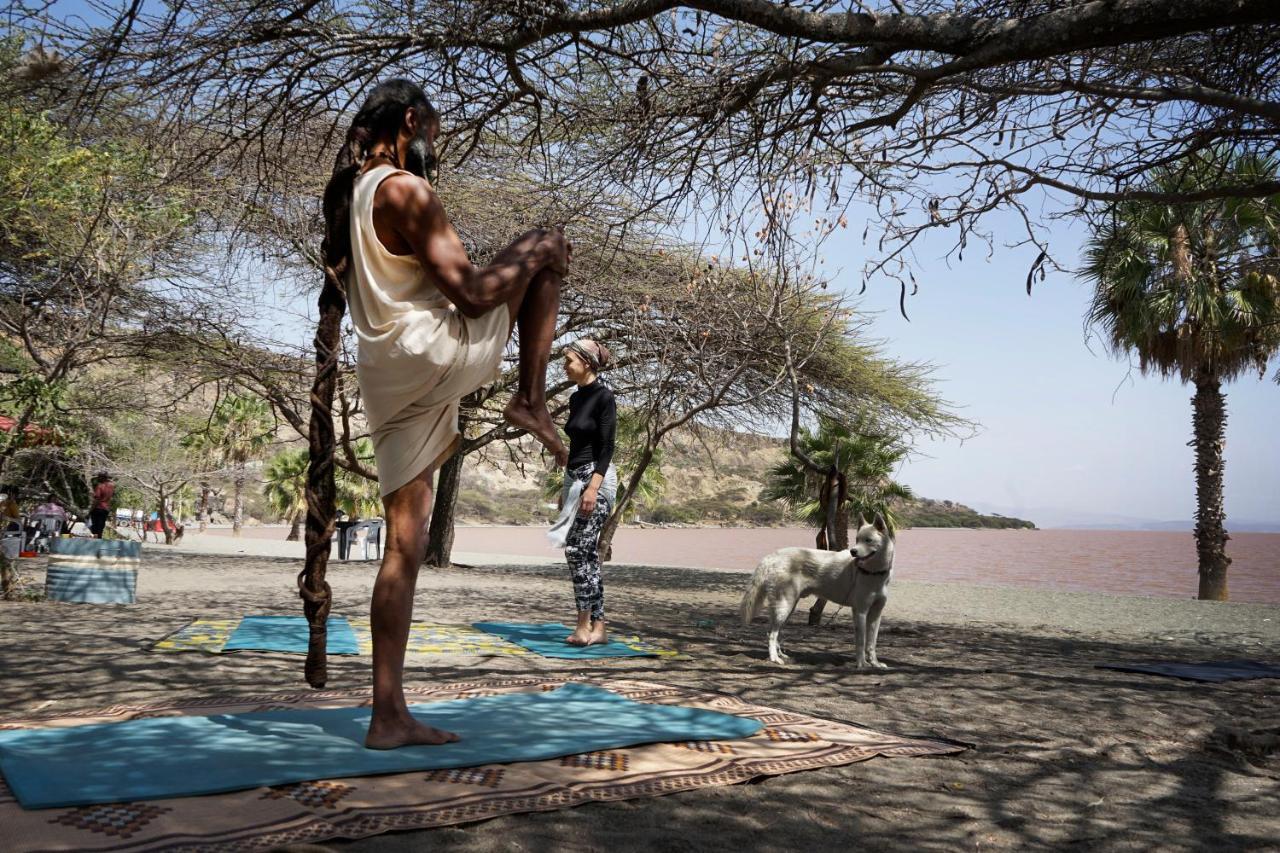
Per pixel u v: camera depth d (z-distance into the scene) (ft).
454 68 14.89
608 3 14.46
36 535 58.75
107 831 7.42
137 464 56.29
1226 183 20.27
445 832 8.10
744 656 21.22
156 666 16.81
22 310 30.66
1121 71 17.40
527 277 9.68
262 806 8.20
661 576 60.54
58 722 11.36
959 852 8.32
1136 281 59.11
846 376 55.47
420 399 9.84
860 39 12.25
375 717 10.20
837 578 19.71
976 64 12.03
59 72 13.01
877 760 11.35
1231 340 62.85
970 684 17.79
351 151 9.85
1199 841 8.85
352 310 9.82
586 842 8.02
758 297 35.14
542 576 54.34
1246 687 18.63
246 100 14.46
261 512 318.45
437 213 9.37
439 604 33.14
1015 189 18.94
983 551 226.58
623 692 14.58
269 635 21.18
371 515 129.29
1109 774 11.26
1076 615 39.65
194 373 40.70
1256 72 17.10
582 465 21.94
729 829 8.55
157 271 34.30
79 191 28.30
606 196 17.78
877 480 72.23
